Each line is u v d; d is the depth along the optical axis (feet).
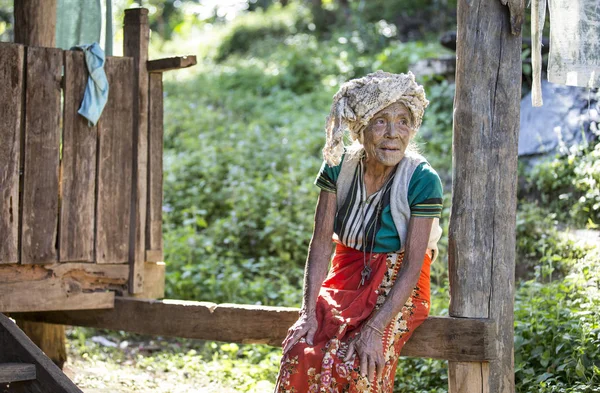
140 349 20.18
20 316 16.22
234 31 56.59
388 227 11.85
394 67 39.01
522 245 21.01
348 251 12.34
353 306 11.66
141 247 15.37
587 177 20.59
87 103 14.60
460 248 12.10
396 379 15.89
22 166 14.20
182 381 17.40
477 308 12.06
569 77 12.48
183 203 27.45
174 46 60.49
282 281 22.49
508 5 11.82
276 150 30.32
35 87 14.21
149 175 15.67
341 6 54.39
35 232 14.26
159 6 65.77
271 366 17.38
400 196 11.75
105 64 14.90
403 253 11.94
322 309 11.87
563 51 12.44
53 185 14.46
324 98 38.11
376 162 11.94
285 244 24.30
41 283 14.42
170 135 34.71
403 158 11.98
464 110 12.05
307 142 30.50
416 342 12.33
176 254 23.61
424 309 12.11
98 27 17.04
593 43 12.37
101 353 19.49
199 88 41.96
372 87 11.46
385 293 11.79
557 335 14.97
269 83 42.27
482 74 11.95
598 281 16.87
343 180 12.21
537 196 23.38
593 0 12.31
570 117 23.66
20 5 15.76
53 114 14.42
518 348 15.06
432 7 49.11
